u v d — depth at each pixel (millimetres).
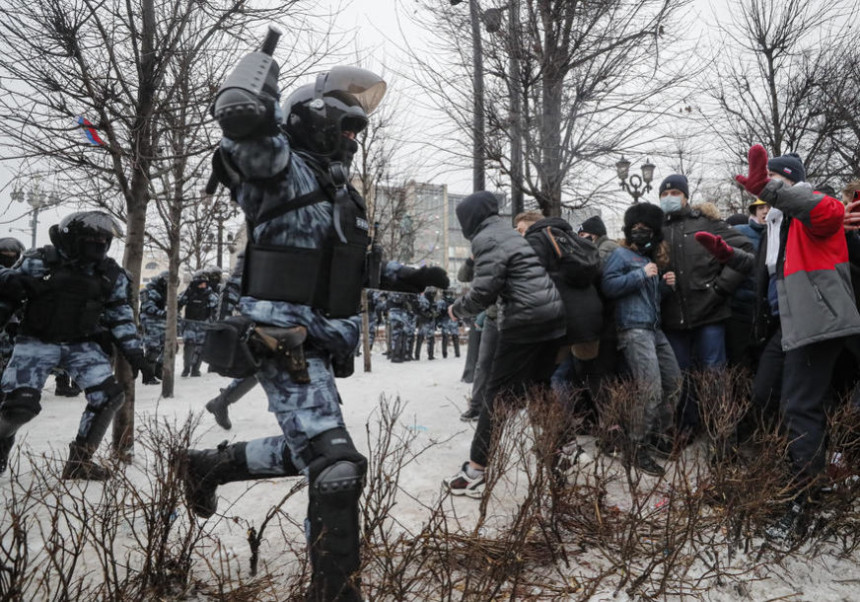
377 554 1877
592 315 3355
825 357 2498
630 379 3408
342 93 1975
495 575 1916
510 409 2547
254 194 1808
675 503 2391
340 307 1889
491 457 2217
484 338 4723
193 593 1997
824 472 2449
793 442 2506
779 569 2195
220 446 2188
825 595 2021
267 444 2146
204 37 3588
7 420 3137
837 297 2432
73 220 3316
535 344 2932
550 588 1979
